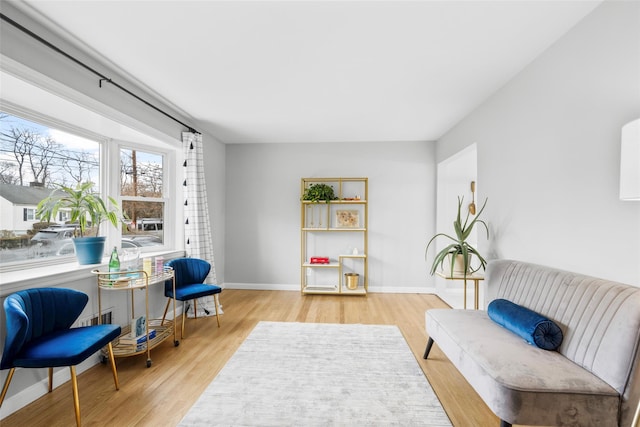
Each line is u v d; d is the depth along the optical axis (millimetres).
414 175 4980
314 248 5094
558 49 2168
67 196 2746
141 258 3113
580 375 1506
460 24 1995
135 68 2594
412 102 3357
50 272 2262
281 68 2604
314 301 4449
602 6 1797
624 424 1389
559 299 1862
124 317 2922
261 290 5098
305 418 1878
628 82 1655
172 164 3828
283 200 5137
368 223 5016
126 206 3389
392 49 2301
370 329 3348
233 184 5199
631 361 1376
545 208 2328
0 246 2266
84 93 2350
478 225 3418
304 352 2779
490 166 3162
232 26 2016
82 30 2055
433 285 4953
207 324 3510
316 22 1974
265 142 5145
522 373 1524
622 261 1708
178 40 2178
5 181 2301
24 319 1668
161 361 2615
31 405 1997
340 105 3461
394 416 1902
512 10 1858
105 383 2268
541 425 1438
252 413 1921
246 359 2639
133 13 1879
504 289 2406
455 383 2291
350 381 2295
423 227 4969
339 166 5066
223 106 3492
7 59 1778
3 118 2281
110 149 3213
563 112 2131
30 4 1792
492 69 2611
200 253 3863
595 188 1878
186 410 1962
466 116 3791
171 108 3547
